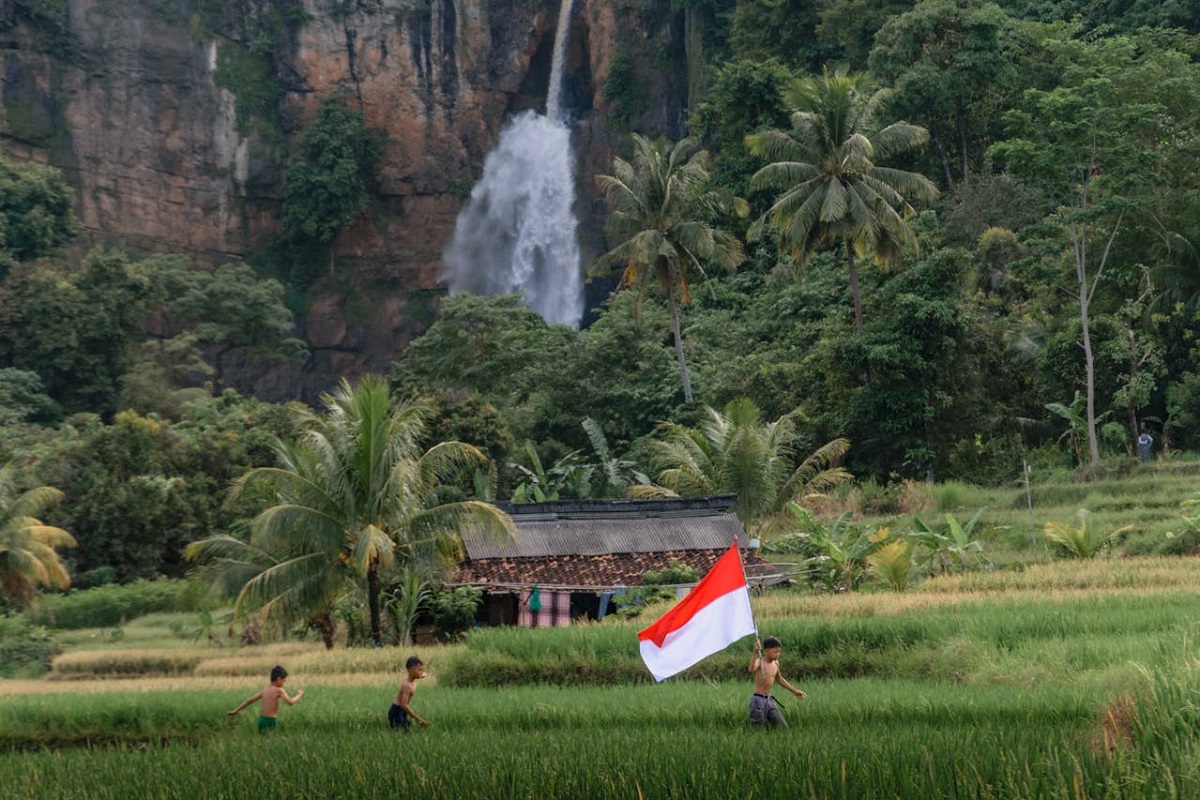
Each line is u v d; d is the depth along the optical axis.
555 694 44.09
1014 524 86.19
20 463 118.06
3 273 170.88
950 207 133.62
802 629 50.06
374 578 68.50
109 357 166.50
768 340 133.75
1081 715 33.62
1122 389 99.19
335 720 39.88
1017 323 110.38
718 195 121.75
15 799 28.36
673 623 33.56
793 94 109.88
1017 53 142.62
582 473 111.56
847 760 25.31
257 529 65.69
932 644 48.75
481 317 143.38
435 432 113.75
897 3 157.50
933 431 105.00
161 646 82.62
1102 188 103.44
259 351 189.62
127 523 107.88
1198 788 21.03
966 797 22.36
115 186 199.12
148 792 27.20
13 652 75.38
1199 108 99.06
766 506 84.94
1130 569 66.44
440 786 25.92
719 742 28.80
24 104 192.88
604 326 142.00
